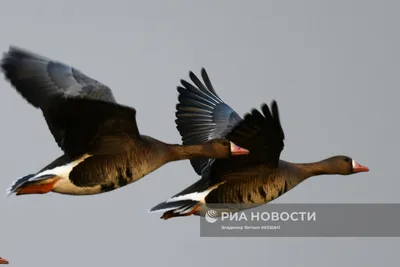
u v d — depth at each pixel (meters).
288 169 16.25
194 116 17.86
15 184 14.41
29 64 14.99
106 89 15.31
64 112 13.91
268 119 13.85
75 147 14.13
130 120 13.95
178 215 15.47
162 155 15.16
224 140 15.72
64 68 15.30
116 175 14.46
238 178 15.56
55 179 14.16
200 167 16.64
